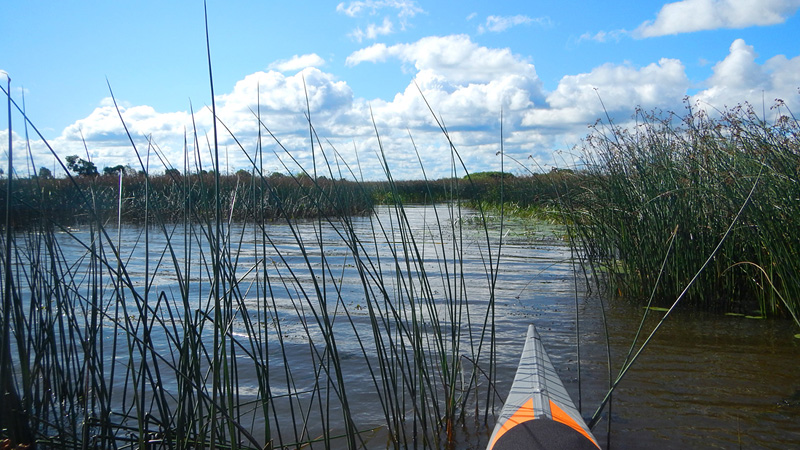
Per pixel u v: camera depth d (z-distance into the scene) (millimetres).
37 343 2832
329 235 10922
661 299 5445
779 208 4512
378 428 2922
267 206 12680
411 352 4074
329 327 2447
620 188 5980
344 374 3648
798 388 3279
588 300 5641
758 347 4016
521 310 5242
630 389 3316
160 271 6887
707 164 5098
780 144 4828
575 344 4184
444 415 3072
